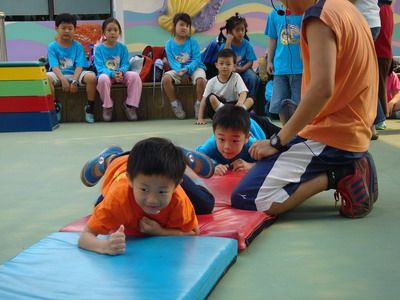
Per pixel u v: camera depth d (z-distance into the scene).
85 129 4.85
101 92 5.38
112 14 7.03
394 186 2.60
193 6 6.55
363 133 2.10
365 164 2.12
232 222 1.88
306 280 1.55
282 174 2.07
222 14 6.63
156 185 1.49
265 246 1.84
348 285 1.52
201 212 1.98
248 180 2.10
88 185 2.20
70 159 3.44
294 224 2.07
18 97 4.74
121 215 1.63
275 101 4.10
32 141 4.20
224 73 4.85
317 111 1.93
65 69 5.51
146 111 5.62
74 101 5.53
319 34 1.88
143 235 1.69
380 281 1.54
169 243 1.59
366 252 1.76
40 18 7.44
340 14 1.94
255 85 5.36
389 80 4.89
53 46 5.51
